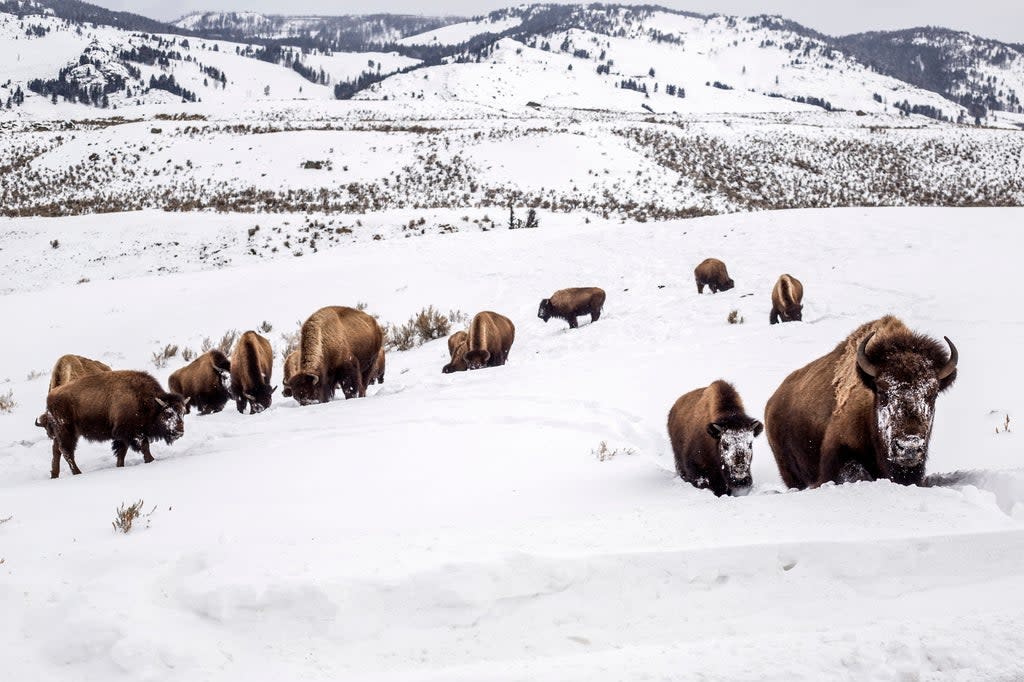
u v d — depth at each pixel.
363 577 3.78
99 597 3.75
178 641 3.48
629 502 5.70
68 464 9.44
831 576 3.91
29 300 24.67
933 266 17.80
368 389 13.45
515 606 3.77
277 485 6.85
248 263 34.47
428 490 6.40
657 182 57.47
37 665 3.43
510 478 6.71
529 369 12.45
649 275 22.83
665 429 8.48
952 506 4.37
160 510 6.04
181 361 18.48
